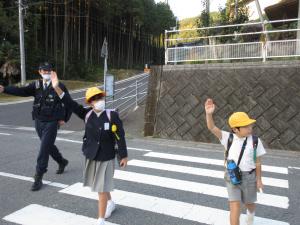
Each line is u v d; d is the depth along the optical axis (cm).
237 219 365
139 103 1688
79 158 762
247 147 361
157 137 1085
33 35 3950
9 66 3127
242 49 1087
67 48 4309
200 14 2083
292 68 927
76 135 1127
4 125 1403
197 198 520
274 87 937
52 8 4300
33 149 855
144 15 6022
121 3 5319
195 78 1057
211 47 1132
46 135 552
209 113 376
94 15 4962
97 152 406
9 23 3375
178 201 507
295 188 572
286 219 446
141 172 658
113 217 449
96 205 489
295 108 902
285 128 904
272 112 926
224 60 1124
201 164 725
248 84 973
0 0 3475
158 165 712
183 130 1043
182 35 1912
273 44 1034
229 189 369
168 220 441
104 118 410
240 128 361
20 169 672
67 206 485
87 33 4566
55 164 705
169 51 1202
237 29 1691
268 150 892
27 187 566
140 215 456
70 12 4375
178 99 1071
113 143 415
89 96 409
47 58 4081
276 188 571
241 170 361
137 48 6756
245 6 2006
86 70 4431
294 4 1741
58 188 561
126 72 4878
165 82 1108
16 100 2361
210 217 451
